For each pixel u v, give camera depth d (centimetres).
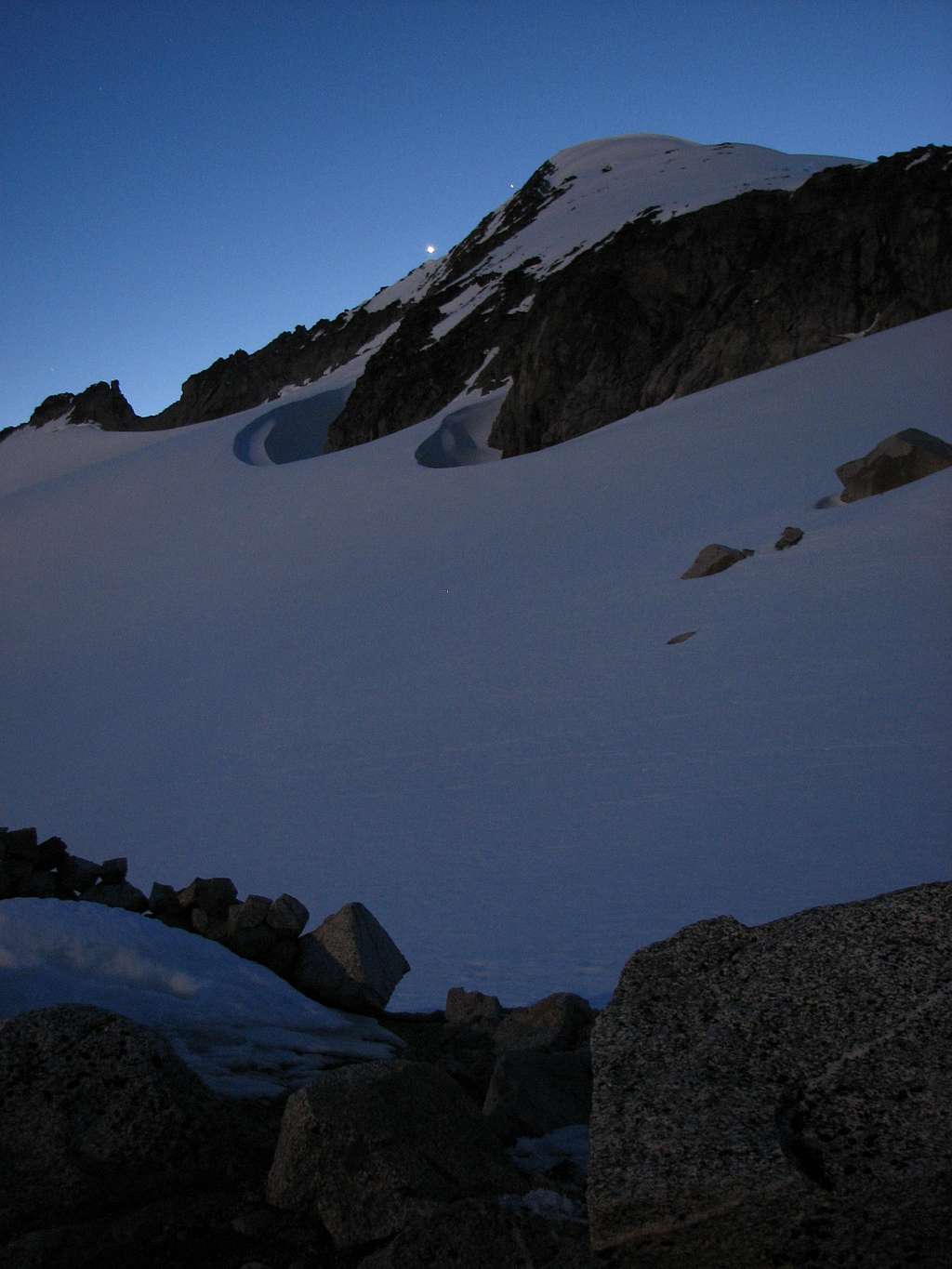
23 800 3681
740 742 2377
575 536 5253
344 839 2319
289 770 3133
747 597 3491
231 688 4478
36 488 10925
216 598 6284
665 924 1420
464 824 2245
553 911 1573
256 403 15288
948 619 2806
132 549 7988
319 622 5131
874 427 5528
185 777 3400
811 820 1808
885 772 1986
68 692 5234
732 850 1739
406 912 1698
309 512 7594
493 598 4603
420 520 6619
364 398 11050
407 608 4897
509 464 7350
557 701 3083
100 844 2797
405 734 3181
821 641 2922
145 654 5547
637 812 2067
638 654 3297
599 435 7425
